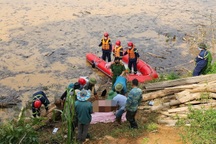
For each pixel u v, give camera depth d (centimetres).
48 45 1695
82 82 965
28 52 1617
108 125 876
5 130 723
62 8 2267
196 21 2045
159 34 1847
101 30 1892
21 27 1925
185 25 1980
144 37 1809
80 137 791
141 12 2200
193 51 1639
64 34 1833
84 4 2358
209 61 1152
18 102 1208
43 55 1588
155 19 2075
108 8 2275
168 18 2094
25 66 1485
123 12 2195
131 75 1299
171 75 1272
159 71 1455
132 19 2070
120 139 795
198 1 2456
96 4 2362
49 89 1300
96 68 1464
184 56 1592
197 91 959
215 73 1102
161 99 1006
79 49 1656
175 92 1001
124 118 900
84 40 1759
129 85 1188
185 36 1816
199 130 791
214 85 957
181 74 1407
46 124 925
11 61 1527
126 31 1886
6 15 2120
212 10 2250
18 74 1415
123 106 842
